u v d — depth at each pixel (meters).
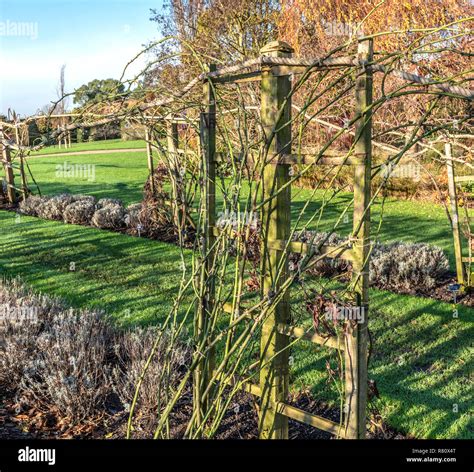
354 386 2.40
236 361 2.64
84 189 15.44
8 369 3.96
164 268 7.18
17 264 7.55
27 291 6.09
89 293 6.11
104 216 10.09
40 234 9.57
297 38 10.37
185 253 7.97
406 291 6.24
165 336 4.30
